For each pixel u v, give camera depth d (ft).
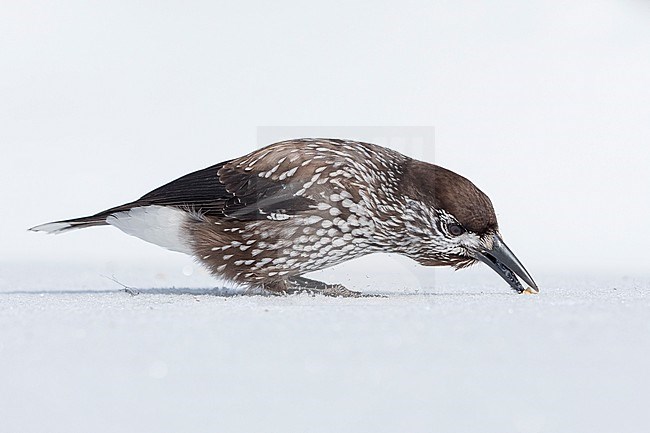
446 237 33.45
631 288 38.99
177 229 34.32
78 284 42.39
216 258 34.14
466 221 33.27
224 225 33.78
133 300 33.40
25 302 33.14
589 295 34.76
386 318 27.81
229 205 33.71
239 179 33.81
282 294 34.76
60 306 31.53
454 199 33.14
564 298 33.27
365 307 30.27
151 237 34.83
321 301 32.30
